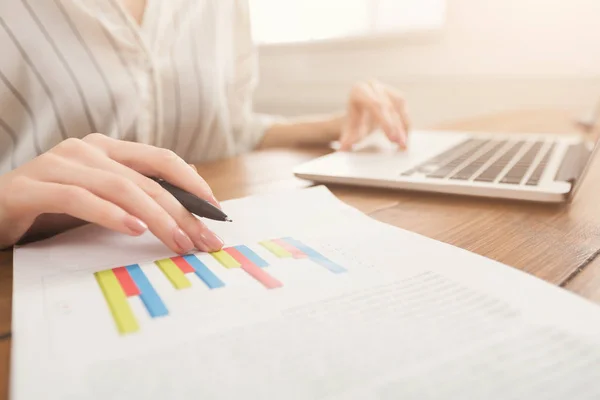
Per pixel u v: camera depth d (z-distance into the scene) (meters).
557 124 0.91
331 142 0.80
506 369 0.18
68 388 0.17
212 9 0.83
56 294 0.26
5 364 0.20
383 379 0.17
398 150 0.62
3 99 0.59
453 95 1.37
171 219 0.32
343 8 1.56
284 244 0.33
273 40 1.76
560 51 1.19
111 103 0.65
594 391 0.17
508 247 0.32
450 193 0.44
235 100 0.89
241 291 0.25
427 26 1.39
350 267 0.28
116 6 0.66
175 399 0.17
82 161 0.36
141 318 0.23
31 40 0.60
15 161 0.58
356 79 1.55
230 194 0.47
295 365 0.18
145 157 0.37
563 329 0.21
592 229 0.35
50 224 0.36
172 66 0.75
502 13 1.24
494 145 0.62
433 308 0.23
